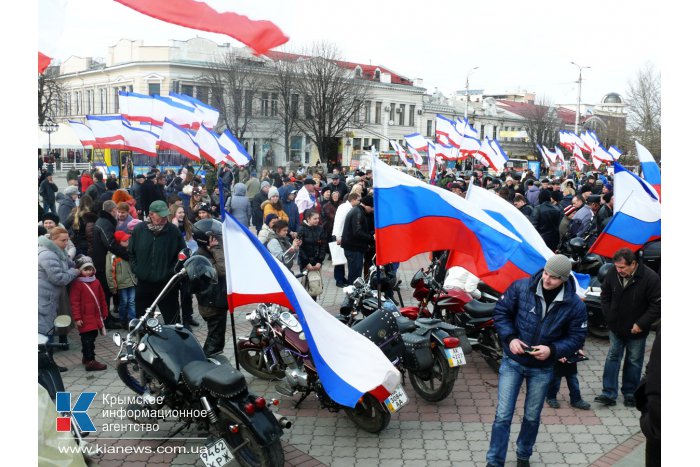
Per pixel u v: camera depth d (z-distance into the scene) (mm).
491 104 80188
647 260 8719
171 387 5336
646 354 8188
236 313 9852
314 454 5391
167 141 14680
